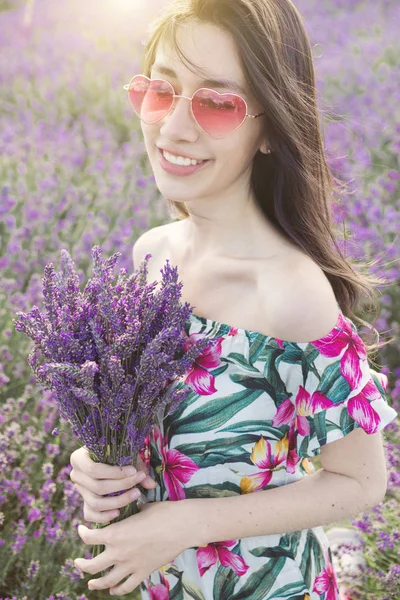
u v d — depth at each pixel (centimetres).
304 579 167
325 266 165
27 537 252
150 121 154
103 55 756
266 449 158
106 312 145
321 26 823
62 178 506
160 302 148
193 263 171
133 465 162
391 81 650
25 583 244
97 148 539
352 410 148
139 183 475
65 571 242
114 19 844
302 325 147
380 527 259
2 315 342
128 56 759
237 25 144
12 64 711
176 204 188
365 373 151
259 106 153
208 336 156
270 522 156
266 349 150
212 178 155
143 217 440
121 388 146
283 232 162
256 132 156
